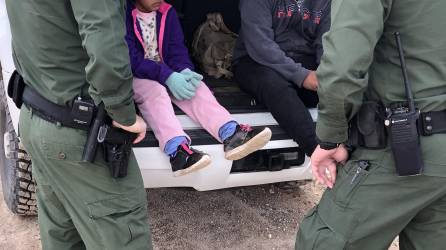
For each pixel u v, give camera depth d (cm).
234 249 324
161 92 279
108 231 220
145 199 233
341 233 213
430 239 221
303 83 300
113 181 218
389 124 196
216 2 379
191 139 279
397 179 202
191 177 282
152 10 304
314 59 327
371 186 206
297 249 231
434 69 193
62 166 215
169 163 274
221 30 368
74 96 205
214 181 286
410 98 194
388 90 199
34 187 315
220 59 352
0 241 322
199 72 358
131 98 201
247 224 348
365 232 210
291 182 385
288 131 290
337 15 188
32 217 344
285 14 315
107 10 186
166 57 315
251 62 317
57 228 241
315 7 317
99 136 207
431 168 197
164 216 351
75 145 208
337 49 186
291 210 365
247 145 269
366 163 206
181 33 321
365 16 183
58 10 196
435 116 195
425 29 190
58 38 199
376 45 202
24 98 218
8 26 290
